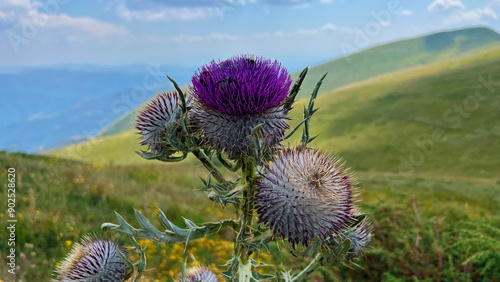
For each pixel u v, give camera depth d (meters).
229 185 0.16
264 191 0.16
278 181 0.16
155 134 0.19
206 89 0.17
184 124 0.17
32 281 0.36
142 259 0.16
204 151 0.18
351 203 0.16
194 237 0.16
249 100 0.16
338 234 0.16
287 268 0.34
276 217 0.15
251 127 0.16
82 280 0.19
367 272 0.36
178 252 0.45
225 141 0.16
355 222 0.16
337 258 0.16
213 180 0.17
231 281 0.16
